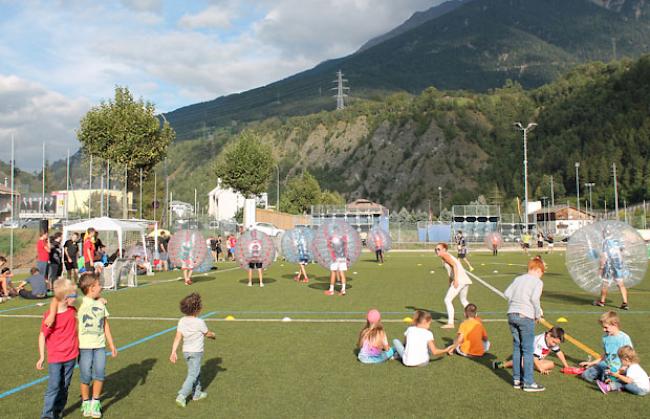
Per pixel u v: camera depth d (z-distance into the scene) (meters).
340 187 171.25
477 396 7.18
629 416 6.43
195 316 7.09
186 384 6.87
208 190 151.25
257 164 67.94
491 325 11.81
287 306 14.80
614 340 7.70
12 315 13.84
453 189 158.38
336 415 6.50
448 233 59.00
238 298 16.55
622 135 141.38
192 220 44.59
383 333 8.91
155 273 26.25
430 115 185.88
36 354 9.58
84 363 6.59
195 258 20.89
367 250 48.12
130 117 41.03
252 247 19.73
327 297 16.66
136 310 14.27
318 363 8.84
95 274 6.88
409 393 7.31
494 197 138.00
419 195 159.00
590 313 13.34
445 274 24.47
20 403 7.00
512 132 178.12
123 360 9.09
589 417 6.40
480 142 174.38
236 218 93.94
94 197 37.69
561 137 160.75
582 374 7.95
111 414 6.61
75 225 21.22
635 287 19.11
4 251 28.62
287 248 22.02
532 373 7.38
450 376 8.11
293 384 7.73
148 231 31.17
